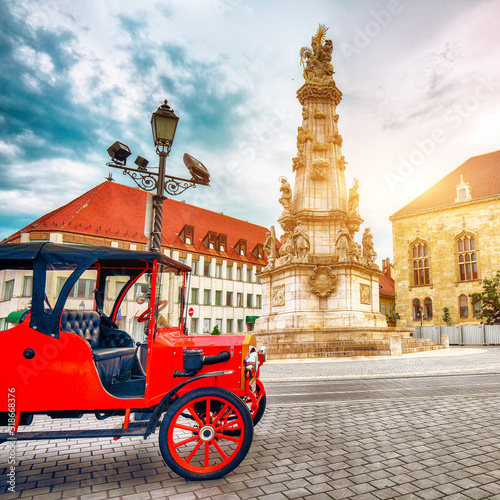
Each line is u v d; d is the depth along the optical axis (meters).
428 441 5.59
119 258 4.93
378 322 24.95
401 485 4.07
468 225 47.12
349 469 4.54
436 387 10.66
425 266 50.59
